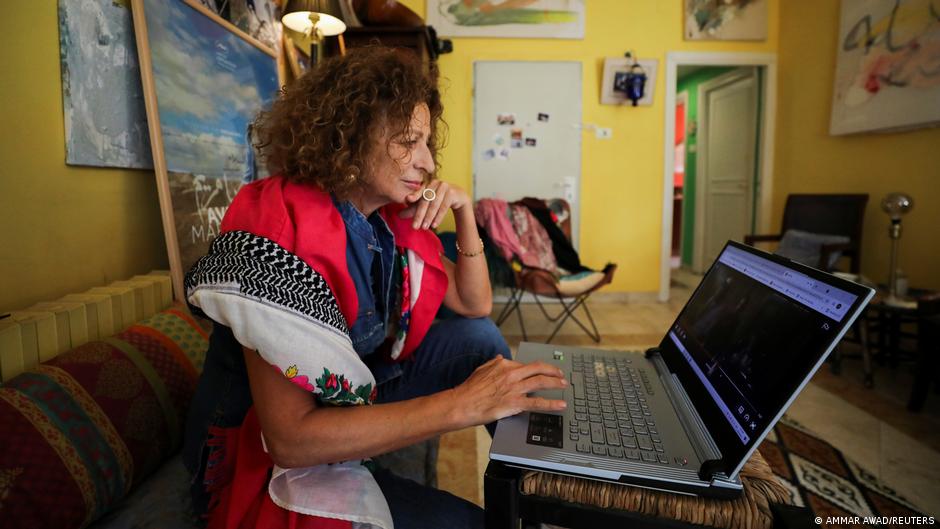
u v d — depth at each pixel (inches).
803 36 152.7
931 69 105.6
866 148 129.3
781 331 23.8
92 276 47.9
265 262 24.4
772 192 170.6
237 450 28.5
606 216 171.6
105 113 48.4
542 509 22.6
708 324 32.1
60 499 27.9
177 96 57.0
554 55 164.6
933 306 83.7
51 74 42.5
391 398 40.0
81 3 45.4
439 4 161.6
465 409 24.4
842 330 19.2
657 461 22.8
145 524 31.5
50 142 42.6
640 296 175.2
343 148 26.5
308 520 25.2
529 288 127.6
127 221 52.8
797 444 75.1
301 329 23.6
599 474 22.2
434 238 38.5
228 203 67.9
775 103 167.5
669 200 171.0
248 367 24.9
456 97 165.8
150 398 36.3
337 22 89.9
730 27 164.2
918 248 114.3
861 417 84.0
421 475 44.3
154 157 52.7
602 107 167.2
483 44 163.9
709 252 219.9
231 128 69.8
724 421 23.8
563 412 27.1
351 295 27.4
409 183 29.4
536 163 168.9
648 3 163.3
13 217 39.4
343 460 24.0
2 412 28.0
